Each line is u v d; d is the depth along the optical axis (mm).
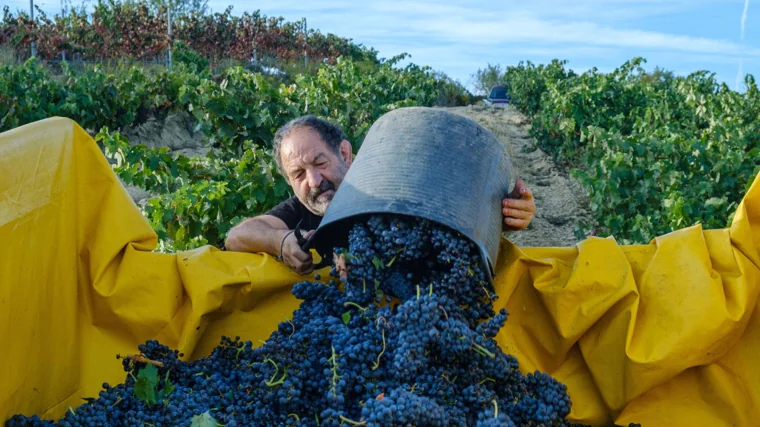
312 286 2895
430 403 2301
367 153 2945
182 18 31062
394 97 19031
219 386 2693
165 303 3035
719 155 9547
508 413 2623
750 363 2943
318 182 3463
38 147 2652
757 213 2918
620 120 14992
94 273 2951
